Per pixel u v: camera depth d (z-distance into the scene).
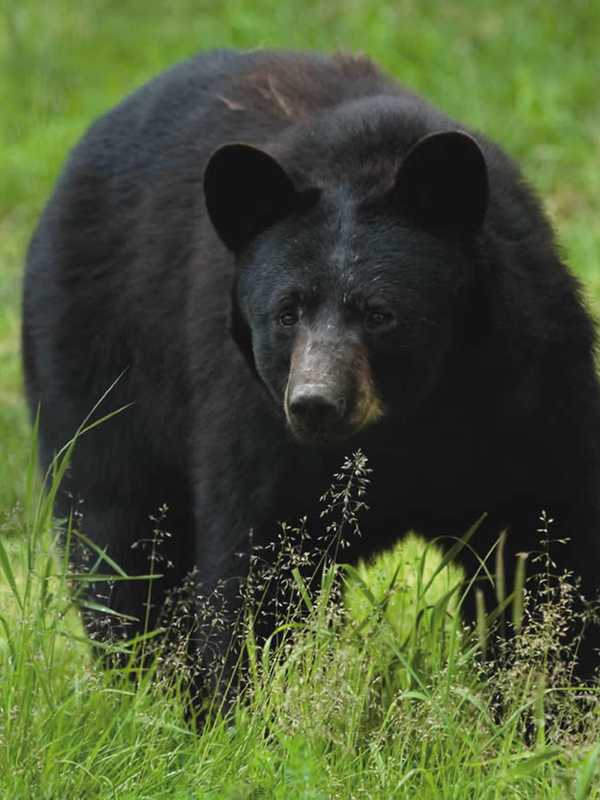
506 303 9.50
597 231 18.81
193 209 11.22
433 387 9.59
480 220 9.41
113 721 9.10
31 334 12.53
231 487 10.14
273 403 9.77
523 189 10.23
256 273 9.66
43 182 21.64
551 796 8.29
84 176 12.18
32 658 9.23
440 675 9.20
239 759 8.78
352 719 8.98
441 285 9.38
